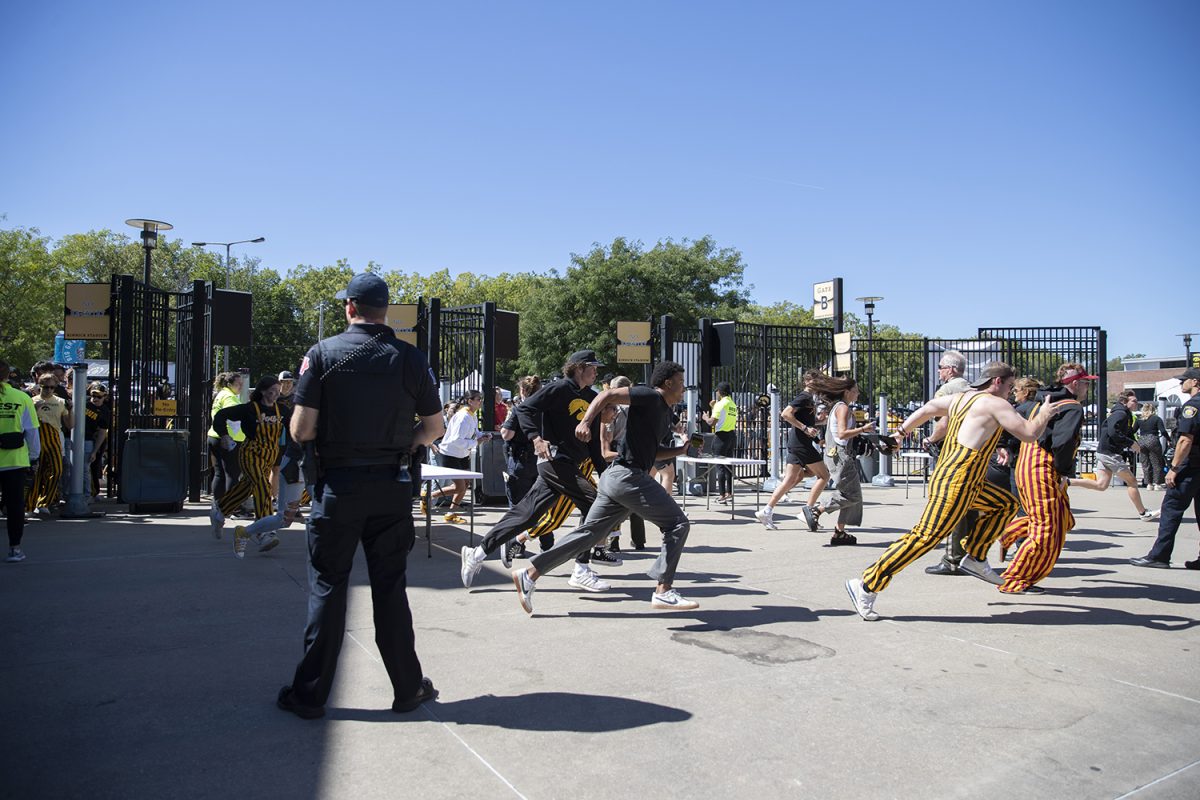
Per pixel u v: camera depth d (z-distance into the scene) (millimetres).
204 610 5512
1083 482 7430
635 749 3377
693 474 13172
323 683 3629
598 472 6605
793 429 9320
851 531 9500
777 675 4309
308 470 3588
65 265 47125
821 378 8617
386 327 3758
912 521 10391
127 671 4258
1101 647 4848
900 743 3469
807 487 14883
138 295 12094
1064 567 7328
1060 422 5988
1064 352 16578
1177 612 5676
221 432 7789
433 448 10297
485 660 4504
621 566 7285
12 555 7109
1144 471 14688
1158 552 7316
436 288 66125
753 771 3195
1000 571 7238
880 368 21234
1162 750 3436
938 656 4660
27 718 3617
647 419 5418
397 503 3646
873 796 3012
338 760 3234
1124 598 6090
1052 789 3086
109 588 6156
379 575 3691
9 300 35688
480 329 13156
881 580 5367
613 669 4375
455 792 2994
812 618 5473
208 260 51375
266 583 6352
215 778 3068
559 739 3463
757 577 6812
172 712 3701
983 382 5367
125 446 10484
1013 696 4035
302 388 3568
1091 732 3611
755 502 12570
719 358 14703
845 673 4352
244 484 8070
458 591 6207
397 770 3160
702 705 3869
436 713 3730
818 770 3211
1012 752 3398
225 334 12133
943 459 5340
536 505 6168
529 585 5324
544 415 6219
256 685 4062
